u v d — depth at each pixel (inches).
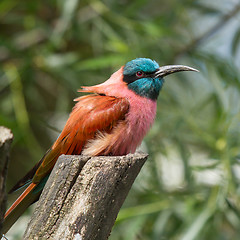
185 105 479.8
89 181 217.0
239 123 447.2
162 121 453.1
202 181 461.1
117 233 427.2
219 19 543.2
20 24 587.5
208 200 419.5
